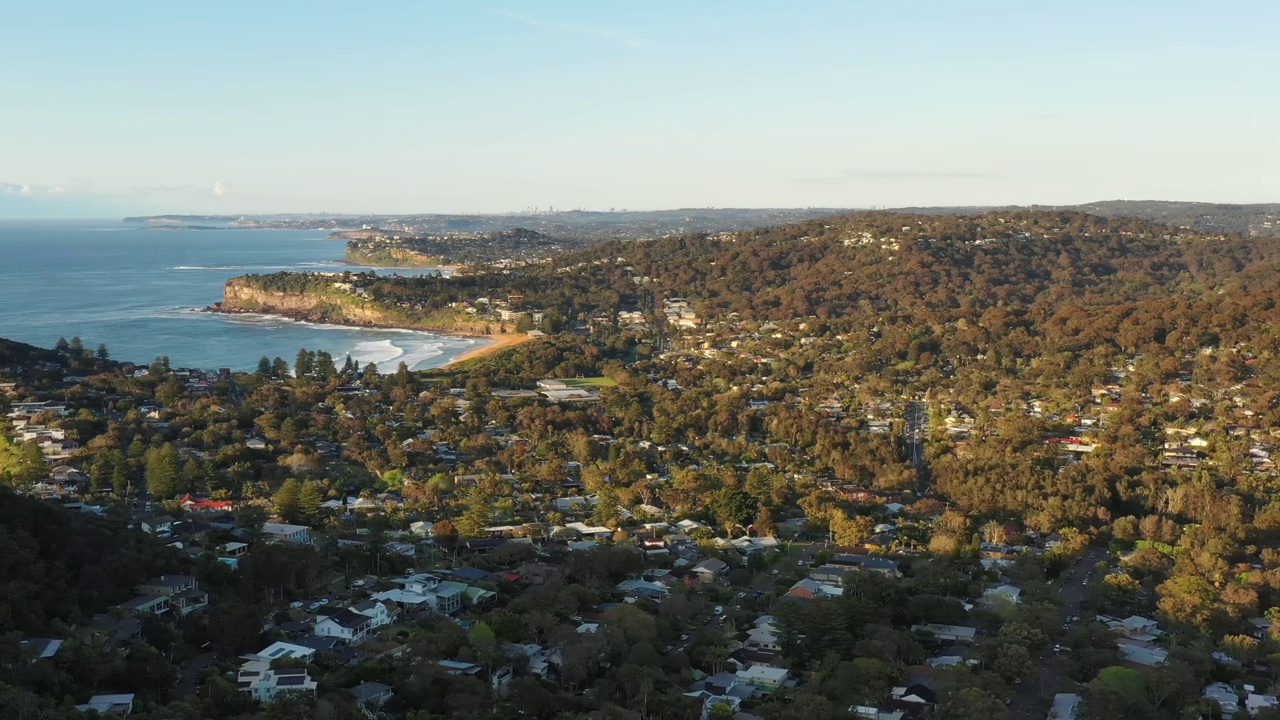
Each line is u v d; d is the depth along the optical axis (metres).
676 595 151.62
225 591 150.25
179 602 141.62
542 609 145.38
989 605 154.50
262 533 178.75
